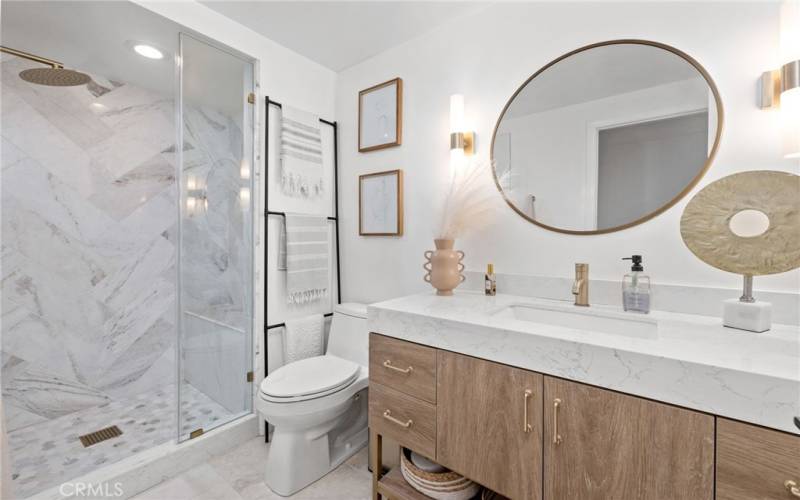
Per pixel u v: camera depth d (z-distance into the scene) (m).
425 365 1.17
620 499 0.82
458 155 1.69
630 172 1.32
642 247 1.30
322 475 1.64
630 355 0.80
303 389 1.53
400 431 1.25
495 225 1.66
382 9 1.74
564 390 0.90
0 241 1.93
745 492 0.68
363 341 1.89
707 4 1.19
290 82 2.10
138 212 2.40
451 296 1.58
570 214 1.46
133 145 2.37
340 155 2.35
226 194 1.94
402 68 2.03
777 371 0.67
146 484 1.55
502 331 1.00
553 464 0.91
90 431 1.96
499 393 1.00
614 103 1.36
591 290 1.38
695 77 1.20
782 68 1.01
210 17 1.76
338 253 2.35
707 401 0.72
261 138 1.97
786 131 1.01
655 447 0.78
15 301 1.98
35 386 2.04
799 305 1.02
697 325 1.03
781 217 0.95
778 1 1.08
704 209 1.06
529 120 1.56
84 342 2.21
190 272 1.78
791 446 0.64
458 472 1.09
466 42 1.77
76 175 2.16
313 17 1.81
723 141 1.15
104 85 2.25
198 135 1.82
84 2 1.50
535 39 1.55
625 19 1.34
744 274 1.00
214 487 1.57
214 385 1.87
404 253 2.01
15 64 1.95
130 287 2.38
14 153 1.96
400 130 2.01
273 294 2.03
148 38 1.79
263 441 1.93
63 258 2.13
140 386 2.42
